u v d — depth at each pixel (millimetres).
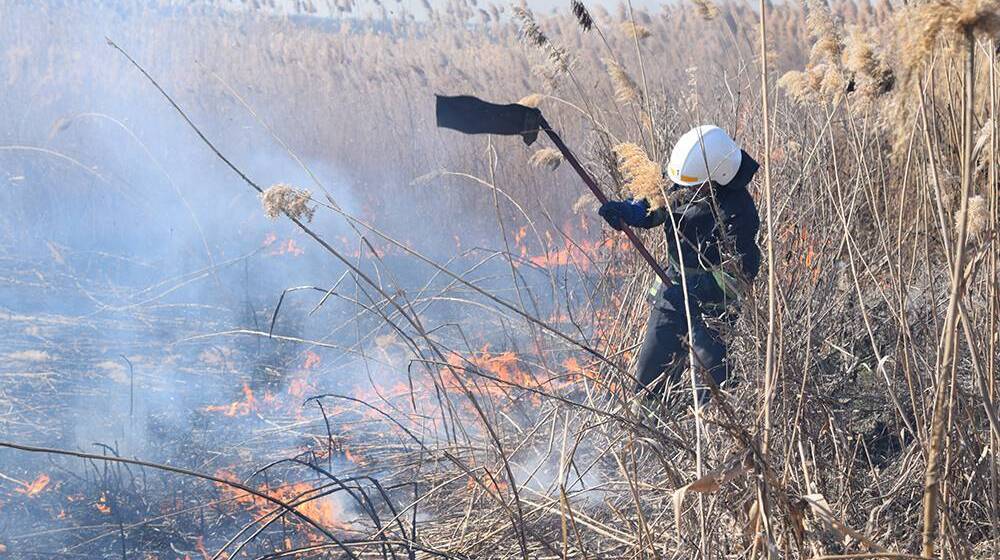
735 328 7387
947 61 6066
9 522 7430
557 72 9336
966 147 4160
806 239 8914
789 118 10406
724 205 8102
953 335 4410
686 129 10961
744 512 5406
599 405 8352
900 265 5980
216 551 7094
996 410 5316
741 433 5125
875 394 7793
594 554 6246
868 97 6160
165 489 8062
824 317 8000
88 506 7703
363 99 19984
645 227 8289
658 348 8195
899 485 6199
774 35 15086
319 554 6906
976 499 6082
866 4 12719
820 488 6133
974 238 5273
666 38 15422
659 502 6719
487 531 6836
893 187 8094
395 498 7812
